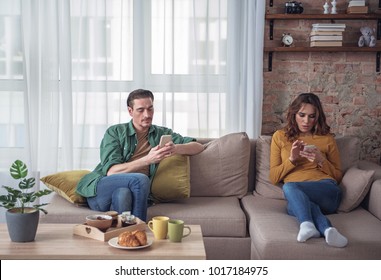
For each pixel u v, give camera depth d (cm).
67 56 394
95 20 396
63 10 391
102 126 402
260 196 346
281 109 408
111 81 402
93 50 398
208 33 393
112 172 317
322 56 404
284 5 402
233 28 391
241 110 397
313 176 324
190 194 346
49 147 402
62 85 396
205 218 300
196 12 392
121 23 396
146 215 297
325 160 327
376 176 326
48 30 395
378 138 409
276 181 332
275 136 343
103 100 400
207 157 346
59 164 410
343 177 328
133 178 296
